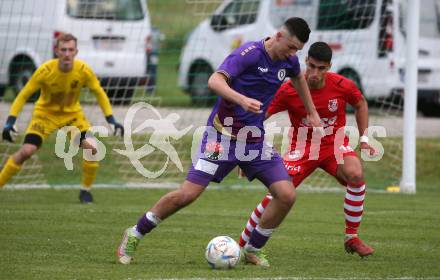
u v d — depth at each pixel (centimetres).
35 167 3616
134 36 4509
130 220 2539
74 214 2638
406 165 3394
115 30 4478
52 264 1805
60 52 2752
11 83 4472
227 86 1672
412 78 3353
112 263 1825
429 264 1862
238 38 5088
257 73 1755
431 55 4947
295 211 2820
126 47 4475
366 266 1830
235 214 2730
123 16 4534
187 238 2227
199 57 5178
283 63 1788
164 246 2092
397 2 4328
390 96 4372
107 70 4378
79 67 2805
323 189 3475
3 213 2623
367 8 4309
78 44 4400
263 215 1794
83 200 2961
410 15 3331
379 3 4284
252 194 3303
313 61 1984
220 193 3312
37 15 4416
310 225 2500
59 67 2767
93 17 4453
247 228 1948
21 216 2566
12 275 1672
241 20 5097
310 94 1983
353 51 4419
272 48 1755
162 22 7650
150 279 1631
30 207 2791
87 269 1745
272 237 2267
